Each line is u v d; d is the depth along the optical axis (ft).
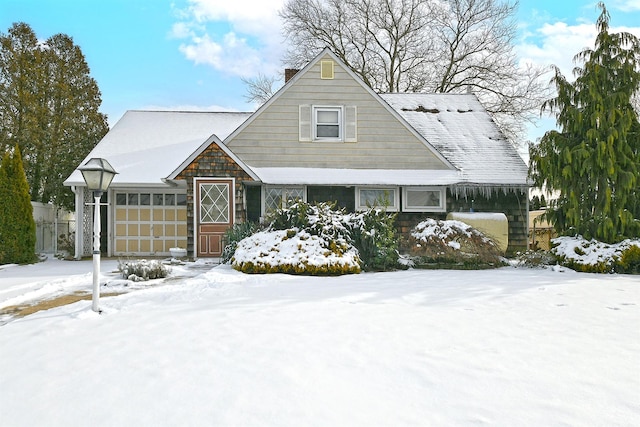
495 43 94.58
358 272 37.73
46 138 78.43
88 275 35.32
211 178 48.16
